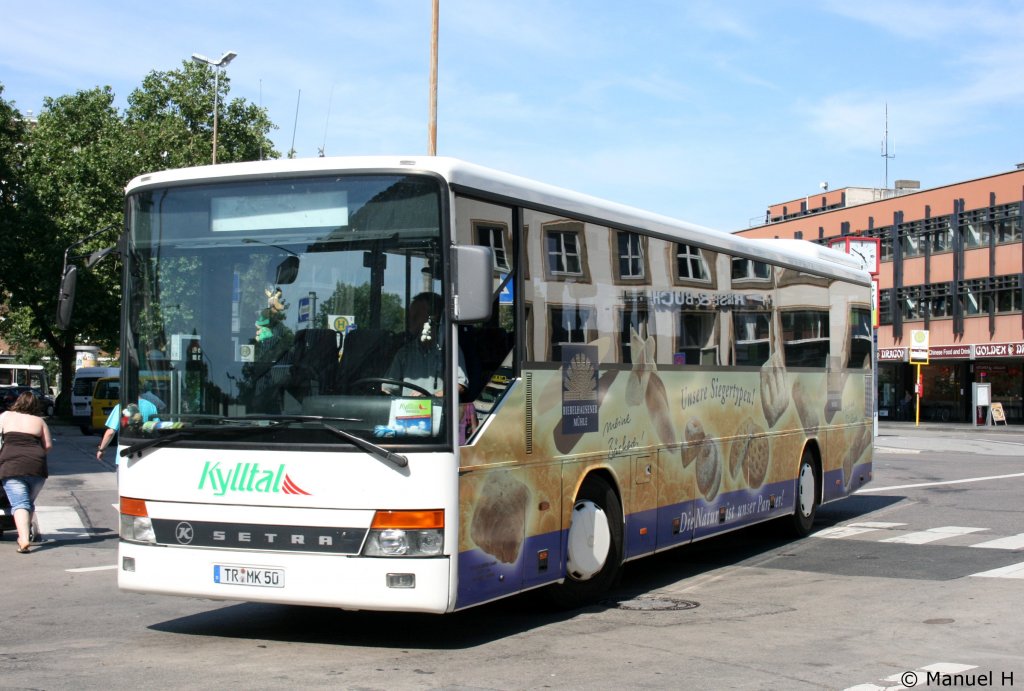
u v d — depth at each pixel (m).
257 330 7.58
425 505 7.10
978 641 7.97
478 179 7.71
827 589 10.22
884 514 16.38
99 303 54.41
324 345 7.41
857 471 15.45
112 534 14.39
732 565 11.80
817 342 14.08
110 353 67.88
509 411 7.95
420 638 8.08
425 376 7.21
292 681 6.72
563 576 8.62
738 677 6.90
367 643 7.91
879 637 8.12
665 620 8.78
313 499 7.24
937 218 63.28
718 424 11.35
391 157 7.47
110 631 8.37
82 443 36.66
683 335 10.67
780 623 8.65
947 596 9.76
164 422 7.68
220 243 7.75
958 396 63.97
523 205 8.27
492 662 7.30
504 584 7.82
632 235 9.86
